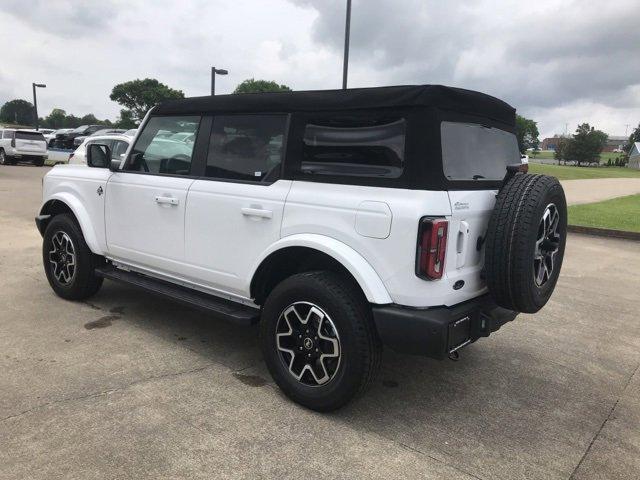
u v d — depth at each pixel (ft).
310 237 10.87
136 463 9.16
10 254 24.06
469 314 10.65
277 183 11.69
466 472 9.46
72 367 12.74
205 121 13.39
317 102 11.14
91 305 17.34
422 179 9.84
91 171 16.43
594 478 9.53
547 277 11.55
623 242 36.73
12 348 13.70
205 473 9.01
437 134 9.96
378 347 10.62
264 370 13.12
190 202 13.24
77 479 8.68
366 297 10.20
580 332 17.43
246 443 9.95
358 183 10.55
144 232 14.60
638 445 10.70
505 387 13.08
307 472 9.20
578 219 45.09
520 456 10.09
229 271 12.63
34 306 17.01
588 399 12.65
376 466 9.48
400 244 9.80
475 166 11.49
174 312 17.04
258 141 12.22
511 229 10.21
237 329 15.85
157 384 12.09
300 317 11.16
